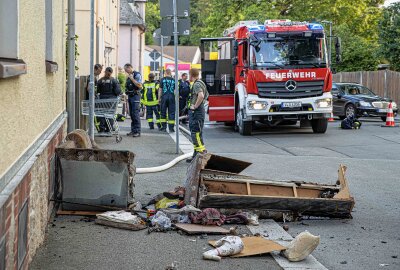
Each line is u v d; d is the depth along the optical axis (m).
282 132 24.23
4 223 4.28
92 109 14.24
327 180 12.31
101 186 8.27
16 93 5.04
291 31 22.69
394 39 37.53
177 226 7.74
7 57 5.06
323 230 8.16
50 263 6.23
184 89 26.48
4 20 5.04
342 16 50.19
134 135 19.34
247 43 22.69
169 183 11.09
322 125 23.44
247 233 7.72
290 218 8.52
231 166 9.28
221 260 6.57
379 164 14.95
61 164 8.23
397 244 7.56
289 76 22.42
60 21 10.49
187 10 15.09
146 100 23.41
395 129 25.36
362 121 30.83
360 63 45.19
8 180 4.64
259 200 8.34
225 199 8.24
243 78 22.92
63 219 8.06
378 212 9.40
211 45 27.30
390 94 37.66
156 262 6.44
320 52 22.78
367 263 6.72
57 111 9.79
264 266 6.41
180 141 18.33
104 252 6.73
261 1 49.91
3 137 4.44
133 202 8.55
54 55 9.08
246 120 22.44
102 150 8.22
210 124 29.30
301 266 6.45
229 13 50.34
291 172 13.30
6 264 4.44
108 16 38.06
